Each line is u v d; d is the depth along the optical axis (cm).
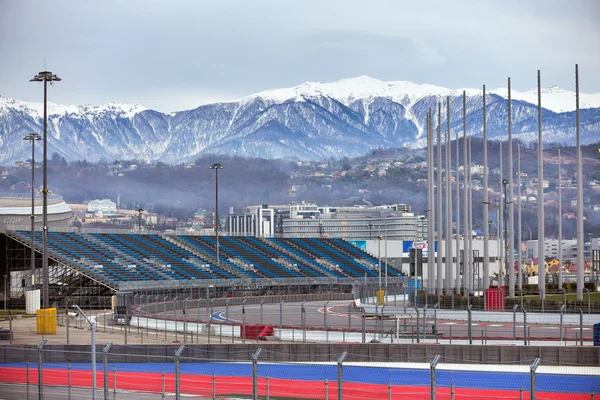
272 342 13600
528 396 9681
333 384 10456
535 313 17500
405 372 11081
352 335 14262
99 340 14150
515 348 11456
